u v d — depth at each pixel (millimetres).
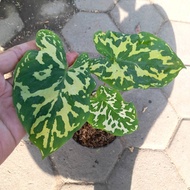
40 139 232
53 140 233
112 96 321
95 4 498
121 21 496
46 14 479
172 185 429
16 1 476
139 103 454
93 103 322
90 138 412
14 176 401
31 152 412
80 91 248
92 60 281
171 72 277
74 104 242
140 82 276
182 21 515
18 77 241
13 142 299
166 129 449
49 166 411
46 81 244
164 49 280
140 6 510
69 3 491
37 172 407
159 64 278
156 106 457
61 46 266
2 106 297
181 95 469
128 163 427
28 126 233
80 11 490
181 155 442
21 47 308
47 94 240
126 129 321
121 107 323
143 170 428
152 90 463
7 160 405
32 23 472
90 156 421
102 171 419
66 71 255
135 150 434
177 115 459
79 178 413
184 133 452
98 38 286
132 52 283
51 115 236
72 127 238
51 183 406
